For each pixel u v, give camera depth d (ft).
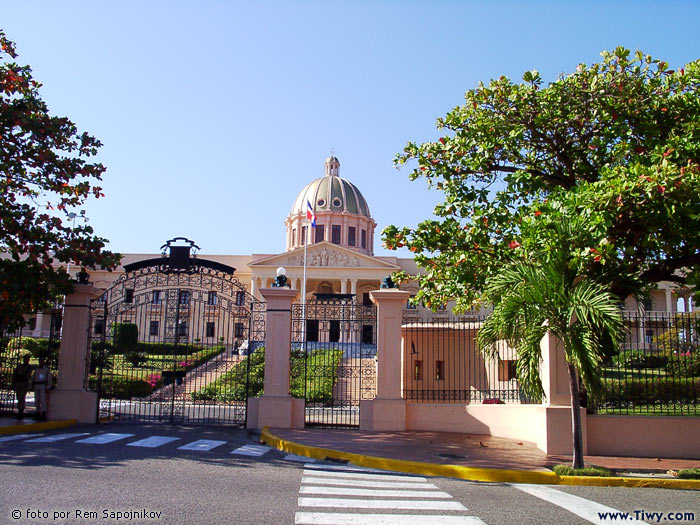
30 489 22.18
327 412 60.39
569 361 30.83
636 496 26.89
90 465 27.76
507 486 28.43
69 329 47.96
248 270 215.72
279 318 47.14
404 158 49.29
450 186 48.39
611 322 29.55
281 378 46.29
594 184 36.11
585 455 37.17
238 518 19.62
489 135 45.55
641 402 42.19
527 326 30.89
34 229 44.70
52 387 47.70
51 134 45.75
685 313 42.60
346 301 50.83
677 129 42.24
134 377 73.87
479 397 59.57
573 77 44.01
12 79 44.68
